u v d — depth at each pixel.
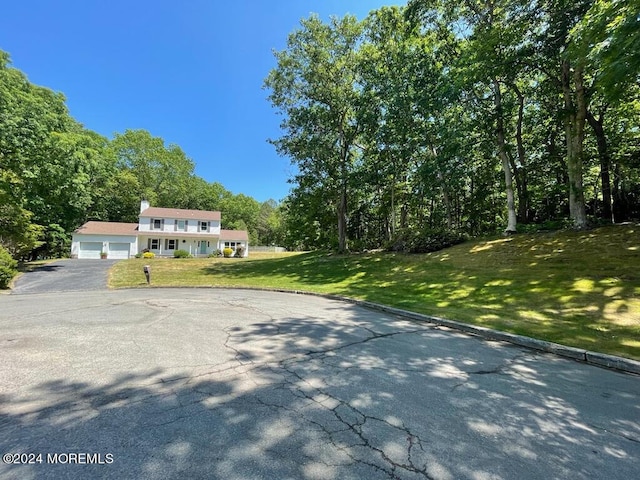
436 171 16.91
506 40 12.05
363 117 18.91
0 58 16.72
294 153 21.30
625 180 16.44
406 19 16.19
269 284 13.61
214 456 2.13
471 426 2.64
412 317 7.25
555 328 5.88
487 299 8.49
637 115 14.59
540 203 20.52
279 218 66.69
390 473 2.00
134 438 2.33
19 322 6.02
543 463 2.18
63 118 20.12
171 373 3.60
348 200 25.00
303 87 21.33
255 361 4.07
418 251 16.70
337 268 16.75
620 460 2.24
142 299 9.29
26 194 17.52
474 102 16.05
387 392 3.25
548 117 16.89
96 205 37.44
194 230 36.28
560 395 3.33
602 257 9.86
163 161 44.66
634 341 5.05
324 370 3.81
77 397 2.97
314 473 1.98
